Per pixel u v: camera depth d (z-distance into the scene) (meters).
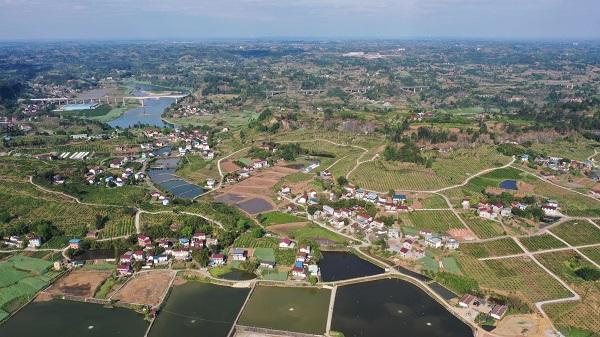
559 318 184.50
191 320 184.25
